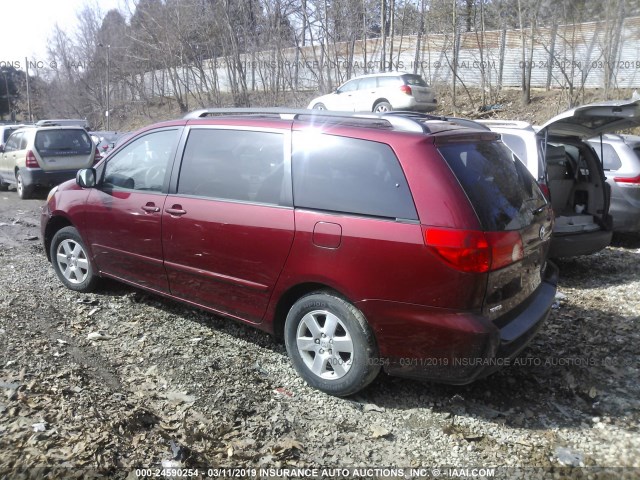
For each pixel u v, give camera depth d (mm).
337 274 3535
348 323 3553
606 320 5207
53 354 4082
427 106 18047
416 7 23375
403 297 3346
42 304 5078
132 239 4766
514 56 21531
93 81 40375
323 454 3189
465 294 3213
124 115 39031
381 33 23359
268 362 4211
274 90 24859
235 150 4195
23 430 3053
